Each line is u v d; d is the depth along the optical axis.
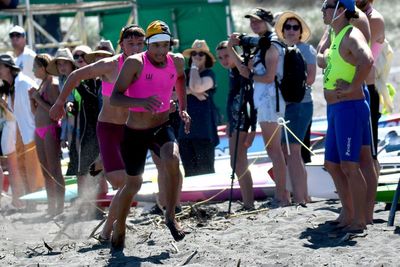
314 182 19.12
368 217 15.44
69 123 19.66
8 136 22.55
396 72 44.09
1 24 47.91
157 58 13.52
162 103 13.84
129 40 14.88
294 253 13.63
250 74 18.44
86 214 19.44
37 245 16.20
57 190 20.62
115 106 13.59
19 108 22.45
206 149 21.75
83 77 14.75
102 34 40.66
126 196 14.18
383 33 16.19
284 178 18.81
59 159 20.67
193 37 39.28
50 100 20.44
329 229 15.29
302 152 19.86
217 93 38.44
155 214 19.36
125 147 13.94
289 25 19.14
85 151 18.77
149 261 13.70
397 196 15.31
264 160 25.36
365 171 15.25
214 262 13.36
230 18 39.09
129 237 15.85
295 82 18.11
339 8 14.51
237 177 19.59
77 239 16.44
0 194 22.30
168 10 39.41
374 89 16.06
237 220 17.31
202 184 21.16
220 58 19.70
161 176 18.47
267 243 14.53
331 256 13.29
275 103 18.25
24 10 38.25
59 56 19.94
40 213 21.28
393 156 21.41
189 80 21.30
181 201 20.97
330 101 14.91
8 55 22.56
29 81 22.59
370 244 13.88
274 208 18.41
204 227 16.67
